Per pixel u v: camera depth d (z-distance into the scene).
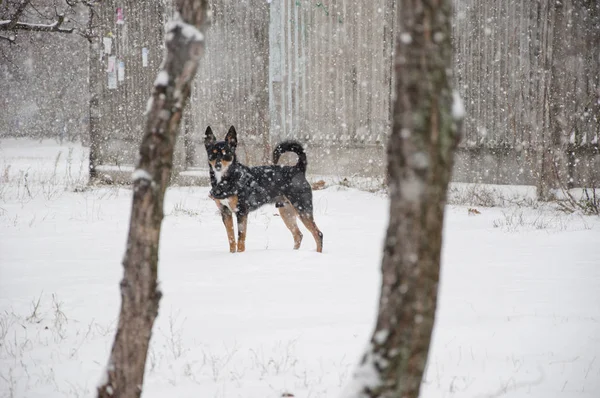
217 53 21.23
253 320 6.48
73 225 13.27
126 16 21.50
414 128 2.37
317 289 7.81
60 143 54.94
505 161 17.97
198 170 21.25
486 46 17.97
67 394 4.62
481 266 9.12
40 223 13.43
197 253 10.28
